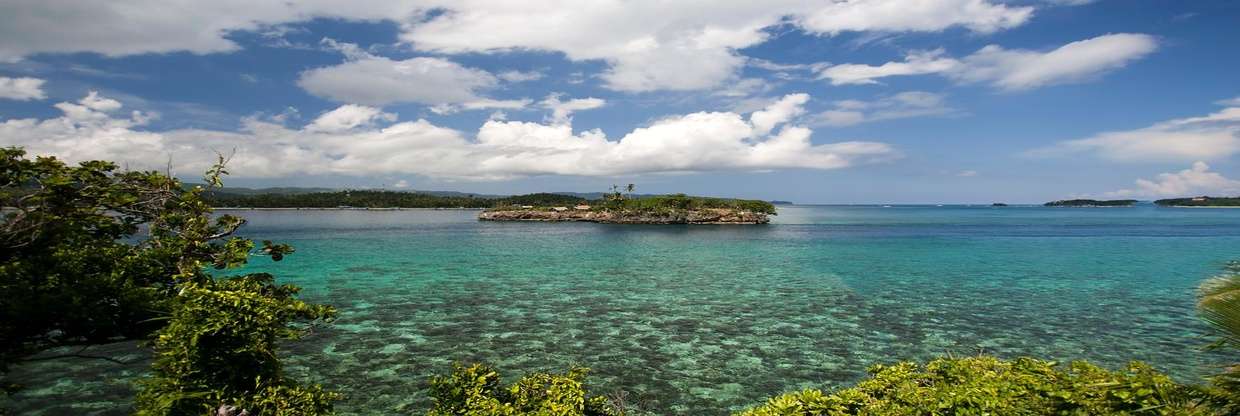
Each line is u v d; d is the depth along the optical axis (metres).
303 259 49.72
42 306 7.13
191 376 7.73
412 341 20.48
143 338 8.43
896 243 71.06
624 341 20.62
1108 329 22.19
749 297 29.94
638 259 50.84
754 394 15.44
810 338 21.03
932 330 22.23
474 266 44.72
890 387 9.55
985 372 9.28
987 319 24.11
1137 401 6.39
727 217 139.88
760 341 20.59
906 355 18.91
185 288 7.92
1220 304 5.68
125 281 8.22
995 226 123.69
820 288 33.00
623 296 30.23
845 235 90.50
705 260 50.09
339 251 58.06
